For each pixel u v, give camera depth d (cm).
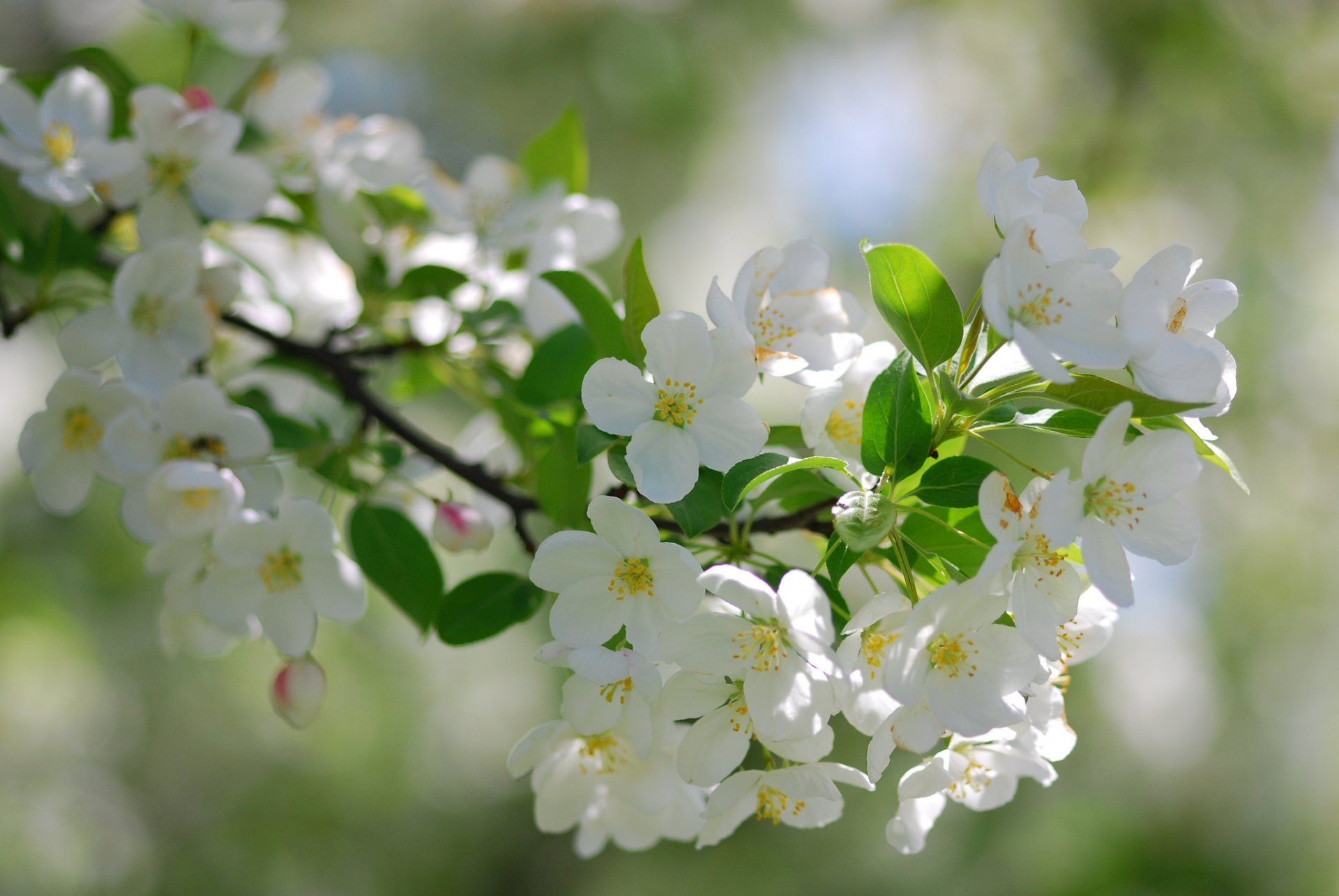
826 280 81
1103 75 193
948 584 76
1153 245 193
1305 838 195
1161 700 195
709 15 185
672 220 188
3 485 172
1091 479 77
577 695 78
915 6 194
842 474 80
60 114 88
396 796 217
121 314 85
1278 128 192
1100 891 187
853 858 195
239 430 84
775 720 77
